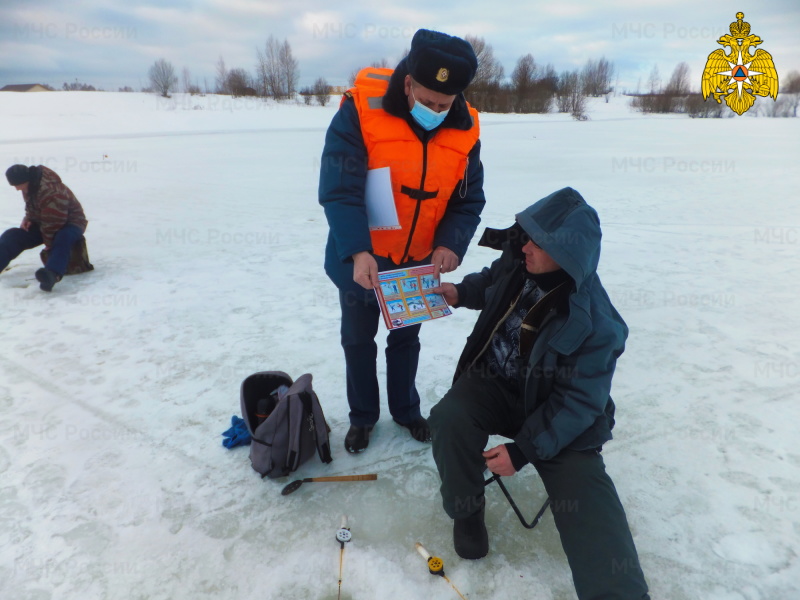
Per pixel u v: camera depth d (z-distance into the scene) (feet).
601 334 5.49
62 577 6.22
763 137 79.77
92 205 29.45
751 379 10.62
